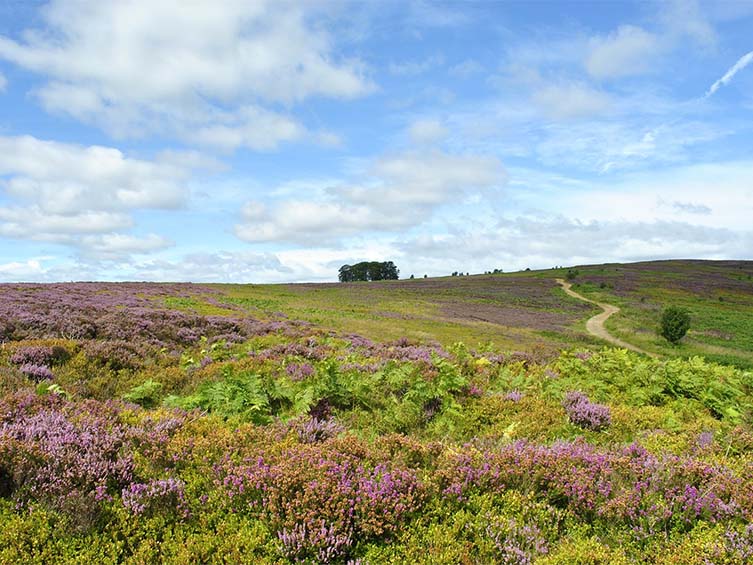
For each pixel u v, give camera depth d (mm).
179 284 65562
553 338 44969
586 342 44188
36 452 5285
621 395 12523
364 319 43938
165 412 8164
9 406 6965
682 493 5508
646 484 5691
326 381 10461
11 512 4547
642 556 4543
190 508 5027
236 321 25000
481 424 9578
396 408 9633
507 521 4988
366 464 6098
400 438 6988
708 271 134250
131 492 5047
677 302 83312
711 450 7402
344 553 4512
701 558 4352
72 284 46688
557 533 5051
